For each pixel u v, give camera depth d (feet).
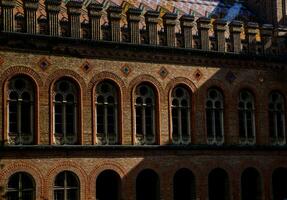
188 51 130.72
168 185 125.80
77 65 120.26
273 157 138.51
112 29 123.75
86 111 120.16
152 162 124.88
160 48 127.65
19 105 115.24
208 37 133.69
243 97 138.41
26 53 115.85
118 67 124.06
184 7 148.05
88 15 122.52
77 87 120.16
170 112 128.36
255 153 136.36
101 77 122.21
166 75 128.77
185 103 131.34
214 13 152.05
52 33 117.91
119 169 121.29
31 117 115.96
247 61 138.10
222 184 134.00
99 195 121.49
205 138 131.54
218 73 134.72
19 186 112.98
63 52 119.03
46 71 117.39
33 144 114.93
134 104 125.18
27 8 116.06
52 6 118.42
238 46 136.98
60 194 116.26
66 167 116.47
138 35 126.11
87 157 118.62
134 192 122.31
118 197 121.49
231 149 133.59
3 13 114.21
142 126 125.70
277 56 141.38
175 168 127.03
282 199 140.05
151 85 127.34
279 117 142.00
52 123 116.98
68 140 118.42
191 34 131.75
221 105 135.13
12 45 114.52
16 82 115.65
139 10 126.52
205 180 130.00
